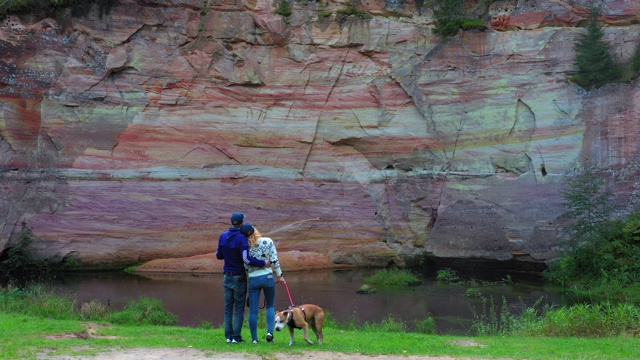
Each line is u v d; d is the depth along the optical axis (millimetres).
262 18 24078
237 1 24078
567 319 11617
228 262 9102
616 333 11180
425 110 23797
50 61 22688
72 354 8164
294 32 24188
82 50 22938
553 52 22703
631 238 18688
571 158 21797
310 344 9047
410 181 23672
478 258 22094
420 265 22938
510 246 21734
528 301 16531
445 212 22953
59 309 13039
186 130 23391
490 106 23172
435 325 13516
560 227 21062
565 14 22938
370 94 24172
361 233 23500
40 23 22781
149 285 18547
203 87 23641
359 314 14844
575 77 22156
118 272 21312
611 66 21922
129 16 23312
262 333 10602
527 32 23109
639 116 21094
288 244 23219
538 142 22344
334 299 16781
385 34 24266
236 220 9047
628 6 22484
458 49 23688
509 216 22078
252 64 23891
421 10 24344
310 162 24078
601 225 19297
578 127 21938
